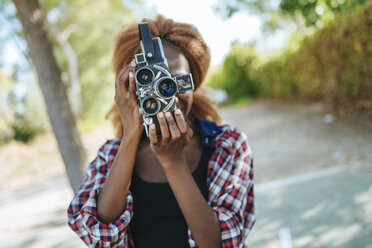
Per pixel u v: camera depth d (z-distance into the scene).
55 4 16.11
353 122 7.18
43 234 4.39
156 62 1.05
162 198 1.16
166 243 1.13
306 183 4.52
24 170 10.19
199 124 1.27
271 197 4.29
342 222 3.36
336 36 7.66
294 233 3.32
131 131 1.05
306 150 6.18
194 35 1.30
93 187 1.16
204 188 1.19
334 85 8.31
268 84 16.14
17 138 15.82
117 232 1.04
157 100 1.01
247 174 1.21
